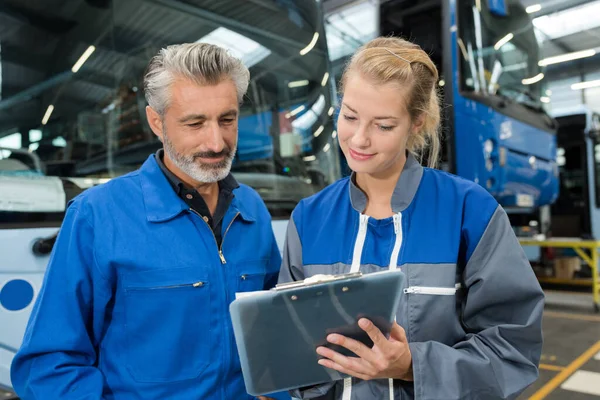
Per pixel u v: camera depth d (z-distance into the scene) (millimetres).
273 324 786
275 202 2414
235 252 1128
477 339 937
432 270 932
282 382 868
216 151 1000
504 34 4422
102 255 1000
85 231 1013
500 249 933
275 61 2643
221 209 1129
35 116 1814
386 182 1016
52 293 997
